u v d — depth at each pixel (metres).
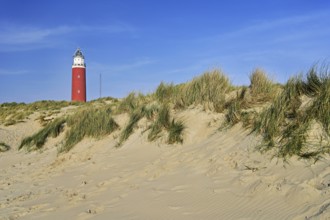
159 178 7.41
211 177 6.62
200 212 5.31
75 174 9.77
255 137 7.48
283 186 5.24
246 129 8.13
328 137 6.14
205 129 9.57
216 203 5.48
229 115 9.21
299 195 4.85
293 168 5.73
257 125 7.78
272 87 9.91
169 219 5.26
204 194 5.92
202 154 8.06
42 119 24.02
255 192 5.45
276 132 7.00
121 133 12.41
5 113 28.56
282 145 6.56
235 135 8.23
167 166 8.09
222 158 7.33
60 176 9.99
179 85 13.75
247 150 7.16
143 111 12.59
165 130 10.52
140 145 10.72
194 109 10.77
